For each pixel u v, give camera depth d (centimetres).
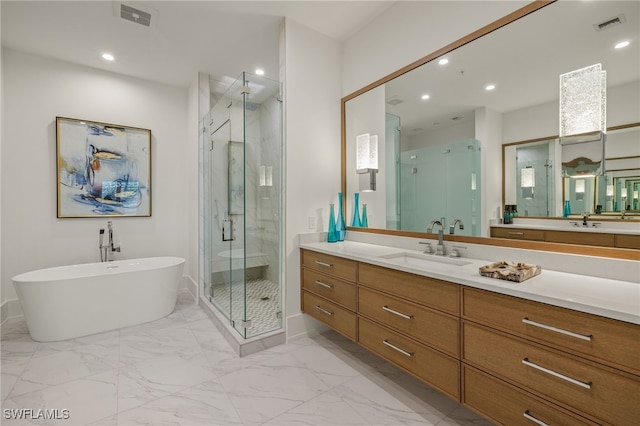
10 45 280
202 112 348
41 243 303
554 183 156
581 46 146
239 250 249
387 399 174
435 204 212
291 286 253
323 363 215
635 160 130
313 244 256
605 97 139
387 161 244
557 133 155
